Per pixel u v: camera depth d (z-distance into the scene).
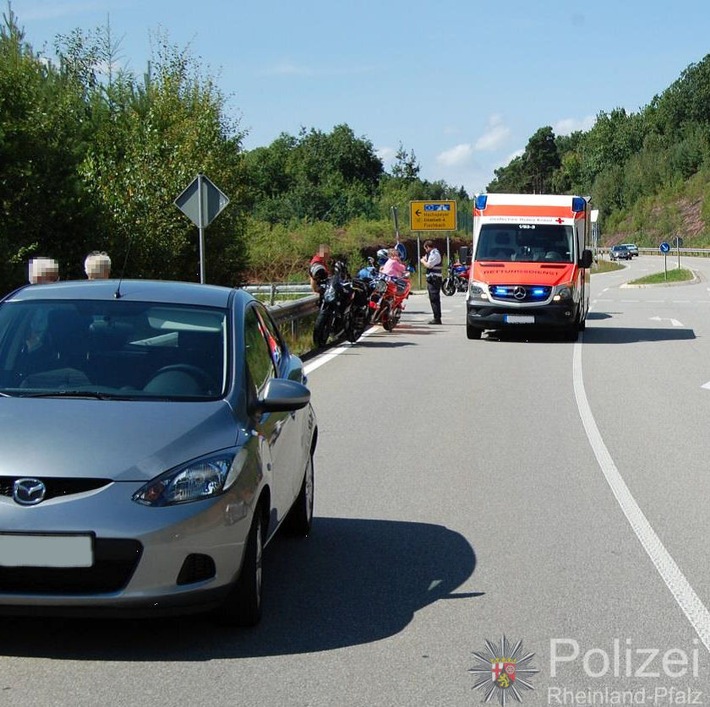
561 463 9.80
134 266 20.73
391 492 8.59
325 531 7.39
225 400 5.64
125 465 4.96
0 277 15.29
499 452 10.32
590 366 17.91
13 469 4.88
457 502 8.25
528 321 22.14
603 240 160.25
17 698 4.52
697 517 7.82
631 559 6.73
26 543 4.79
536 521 7.68
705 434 11.41
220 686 4.68
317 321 20.67
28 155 16.62
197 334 6.17
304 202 73.19
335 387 15.01
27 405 5.39
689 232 137.50
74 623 5.47
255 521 5.37
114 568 4.85
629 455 10.22
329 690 4.66
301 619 5.58
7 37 20.38
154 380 5.79
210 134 25.02
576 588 6.13
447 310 33.56
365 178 106.88
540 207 23.30
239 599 5.32
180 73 26.77
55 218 17.08
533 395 14.33
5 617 5.54
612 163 186.00
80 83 26.25
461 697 4.62
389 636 5.34
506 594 6.02
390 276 24.11
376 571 6.45
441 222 54.19
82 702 4.48
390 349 20.66
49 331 6.16
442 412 12.79
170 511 4.90
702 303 37.66
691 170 155.00
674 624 5.55
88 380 5.81
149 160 22.58
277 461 5.95
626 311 33.06
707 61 178.50
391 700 4.57
